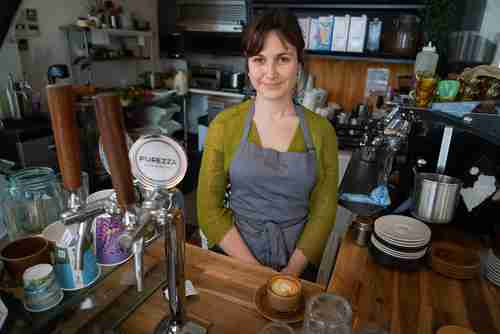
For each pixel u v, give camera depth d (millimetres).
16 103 2432
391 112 1560
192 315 775
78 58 3059
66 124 455
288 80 1106
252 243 1220
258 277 909
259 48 1059
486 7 2334
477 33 2414
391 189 1428
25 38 2711
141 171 576
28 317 655
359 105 2852
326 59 3098
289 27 1043
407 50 2646
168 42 3982
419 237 1000
